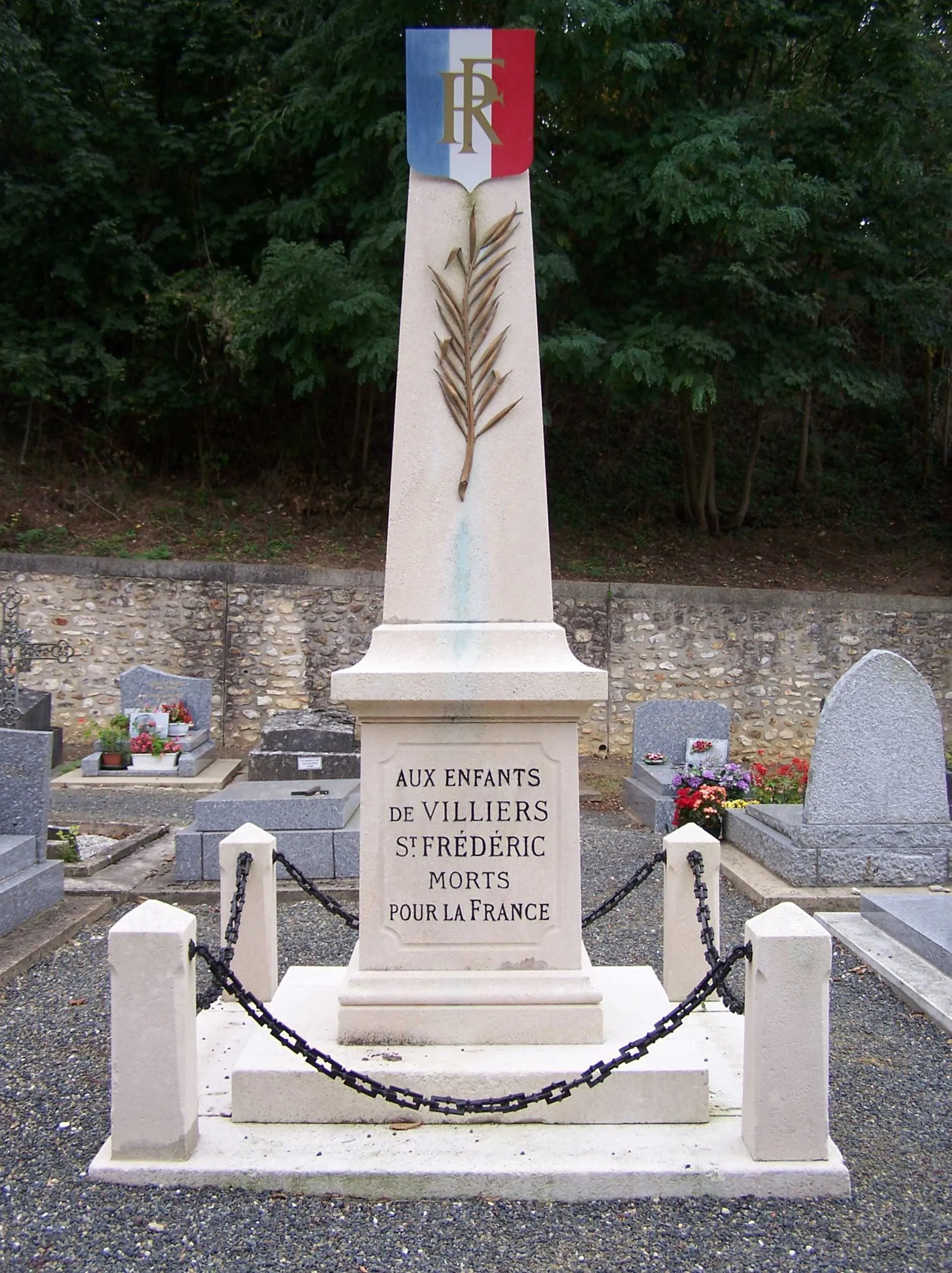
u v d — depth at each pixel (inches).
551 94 510.9
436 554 150.7
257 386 644.7
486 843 145.9
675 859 177.2
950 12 599.2
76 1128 140.5
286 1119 134.3
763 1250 113.7
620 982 168.2
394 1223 117.5
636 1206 121.6
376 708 144.0
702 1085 134.3
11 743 252.1
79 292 625.9
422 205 154.3
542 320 593.6
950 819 274.4
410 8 503.8
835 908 251.9
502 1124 133.6
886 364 740.0
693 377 543.2
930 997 191.0
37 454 641.6
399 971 145.1
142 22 634.8
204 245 653.3
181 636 529.3
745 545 666.2
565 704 143.7
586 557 628.7
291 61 574.9
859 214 587.5
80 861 287.1
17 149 624.1
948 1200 124.8
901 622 549.6
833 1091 157.6
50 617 522.0
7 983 200.5
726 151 506.6
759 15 569.0
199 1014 169.5
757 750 542.6
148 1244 113.5
